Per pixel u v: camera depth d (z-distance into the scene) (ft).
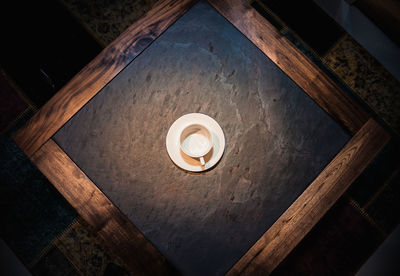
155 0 3.96
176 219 2.40
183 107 2.55
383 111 3.89
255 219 2.43
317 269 3.53
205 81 2.59
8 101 3.66
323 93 2.63
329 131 2.59
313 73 2.65
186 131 2.44
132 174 2.44
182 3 2.66
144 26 2.60
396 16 3.67
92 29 3.81
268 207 2.46
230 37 2.64
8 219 3.44
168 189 2.43
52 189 3.55
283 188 2.49
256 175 2.49
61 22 3.78
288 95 2.61
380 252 3.51
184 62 2.60
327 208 2.46
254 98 2.59
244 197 2.46
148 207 2.40
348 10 4.01
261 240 2.40
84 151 2.45
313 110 2.61
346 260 3.55
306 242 3.59
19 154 3.59
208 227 2.41
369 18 4.02
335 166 2.53
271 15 3.98
